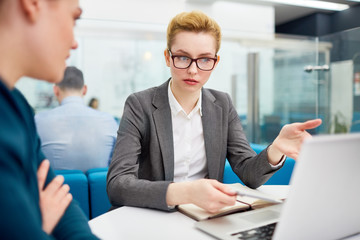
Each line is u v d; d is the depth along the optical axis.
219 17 4.36
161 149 1.09
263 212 0.75
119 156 1.00
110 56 4.39
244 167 1.08
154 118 1.11
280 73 3.87
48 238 0.41
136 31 3.58
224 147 1.20
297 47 3.79
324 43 3.58
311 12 5.75
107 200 1.48
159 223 0.72
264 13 4.61
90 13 3.67
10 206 0.35
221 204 0.70
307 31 5.98
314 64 3.67
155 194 0.80
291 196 0.45
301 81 3.79
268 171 0.97
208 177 1.19
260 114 3.85
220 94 1.29
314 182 0.46
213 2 4.29
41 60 0.45
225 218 0.72
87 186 1.43
